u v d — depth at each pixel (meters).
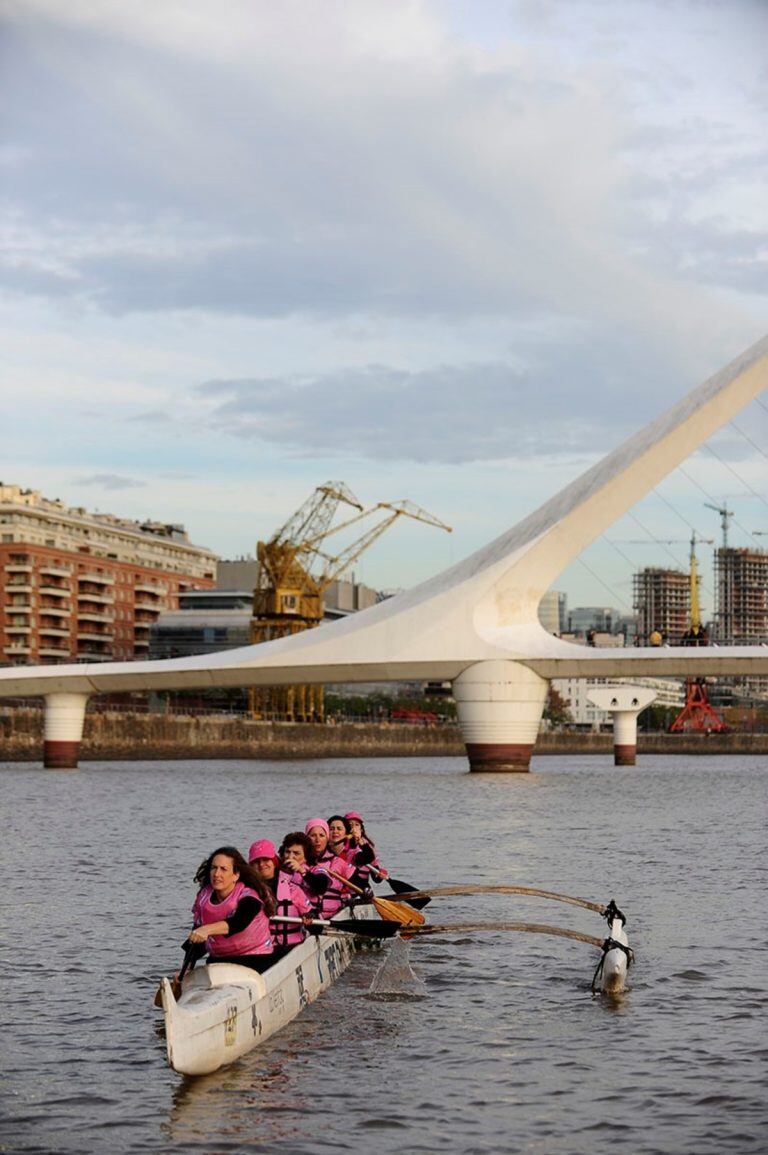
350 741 168.25
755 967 20.16
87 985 18.91
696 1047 15.83
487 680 94.00
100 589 186.50
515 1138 12.90
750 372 89.00
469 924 19.69
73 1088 14.38
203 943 16.67
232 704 193.88
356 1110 13.72
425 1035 16.48
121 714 133.38
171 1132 13.11
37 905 26.30
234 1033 15.41
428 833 44.78
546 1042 16.11
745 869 33.84
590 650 93.06
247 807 58.41
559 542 93.50
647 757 193.88
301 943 18.25
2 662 160.88
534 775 95.06
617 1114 13.53
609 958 19.06
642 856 37.31
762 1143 12.70
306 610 170.12
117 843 40.12
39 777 89.06
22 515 173.62
